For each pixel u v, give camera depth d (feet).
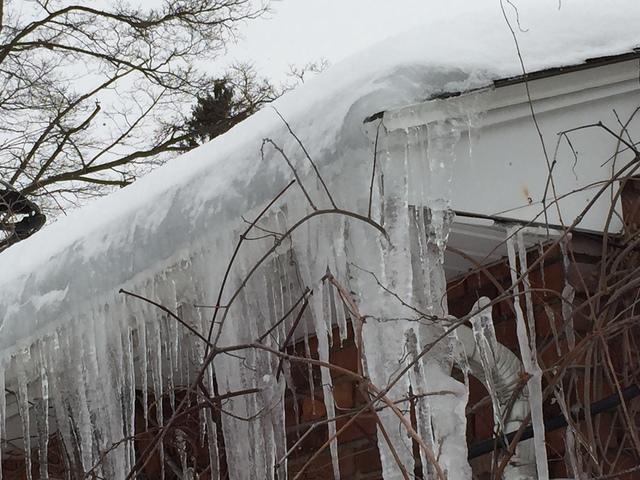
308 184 8.05
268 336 8.92
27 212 18.26
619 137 8.85
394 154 7.65
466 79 7.91
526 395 9.61
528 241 9.68
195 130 35.19
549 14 9.02
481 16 8.85
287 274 8.88
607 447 9.12
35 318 10.68
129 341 10.05
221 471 12.75
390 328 7.66
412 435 6.89
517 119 8.61
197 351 9.52
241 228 8.72
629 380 9.53
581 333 9.84
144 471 13.98
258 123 9.55
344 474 12.08
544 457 8.02
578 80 8.80
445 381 7.89
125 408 10.19
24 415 11.09
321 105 8.27
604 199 9.32
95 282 10.10
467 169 8.30
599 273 9.78
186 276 9.43
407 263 7.62
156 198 9.94
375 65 8.00
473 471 10.77
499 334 10.64
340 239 7.92
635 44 8.98
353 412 7.60
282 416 8.68
